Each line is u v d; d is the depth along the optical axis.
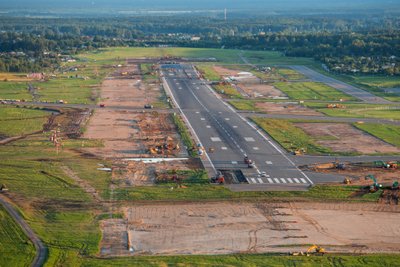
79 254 125.94
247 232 139.00
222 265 121.88
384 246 133.25
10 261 121.94
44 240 131.88
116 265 120.94
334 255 127.81
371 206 155.88
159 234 137.12
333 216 149.12
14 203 152.50
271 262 123.88
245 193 163.12
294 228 141.62
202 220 145.38
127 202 155.75
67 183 168.50
